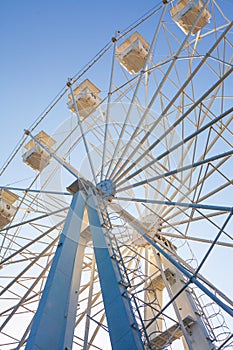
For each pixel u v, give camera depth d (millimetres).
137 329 7082
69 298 8680
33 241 14172
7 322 12469
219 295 12977
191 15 18016
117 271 8547
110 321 7402
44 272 13328
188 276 9891
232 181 13641
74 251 9859
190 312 12031
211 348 10883
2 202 19141
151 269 14586
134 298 8383
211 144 15141
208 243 14094
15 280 13312
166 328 11445
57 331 7707
